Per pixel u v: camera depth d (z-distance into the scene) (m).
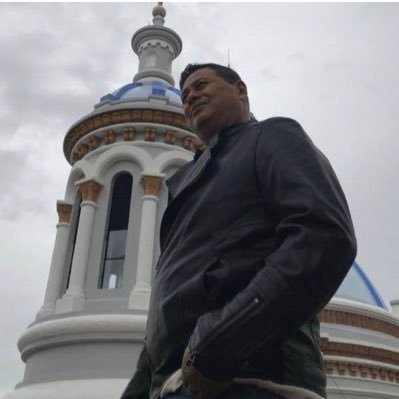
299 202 2.27
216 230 2.56
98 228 12.90
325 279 2.13
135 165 13.45
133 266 12.20
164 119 13.74
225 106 3.09
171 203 2.92
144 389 2.88
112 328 11.05
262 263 2.41
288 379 2.27
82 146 14.19
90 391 10.39
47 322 11.61
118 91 15.80
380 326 25.00
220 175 2.71
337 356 22.45
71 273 12.41
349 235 2.20
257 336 2.10
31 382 11.58
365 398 22.09
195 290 2.42
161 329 2.55
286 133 2.59
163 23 18.50
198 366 2.12
